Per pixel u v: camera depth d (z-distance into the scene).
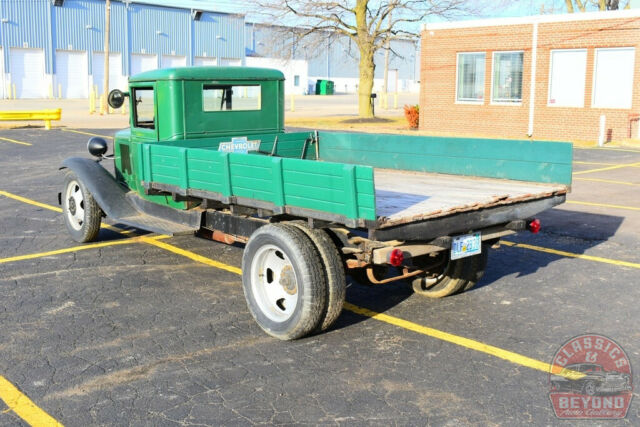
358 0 31.83
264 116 7.62
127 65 56.69
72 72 54.00
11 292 6.29
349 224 4.46
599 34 20.89
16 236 8.59
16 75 51.25
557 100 22.25
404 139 7.39
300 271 4.85
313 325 4.94
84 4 53.59
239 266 7.27
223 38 63.12
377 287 6.57
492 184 6.42
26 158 16.77
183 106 6.89
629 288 6.49
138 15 56.75
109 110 34.81
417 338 5.20
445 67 24.80
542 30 22.06
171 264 7.32
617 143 20.91
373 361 4.76
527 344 5.08
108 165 15.24
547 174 6.19
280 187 4.91
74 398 4.20
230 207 5.71
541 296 6.25
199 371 4.59
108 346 5.02
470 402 4.14
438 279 6.16
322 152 8.15
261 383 4.41
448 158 7.03
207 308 5.89
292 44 32.62
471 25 23.75
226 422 3.90
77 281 6.66
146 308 5.88
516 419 3.93
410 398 4.20
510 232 5.71
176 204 6.77
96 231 7.98
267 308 5.27
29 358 4.80
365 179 4.32
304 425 3.87
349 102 54.78
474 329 5.39
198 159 5.67
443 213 4.88
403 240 4.84
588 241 8.50
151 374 4.54
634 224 9.52
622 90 20.83
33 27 51.22
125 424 3.88
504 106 23.48
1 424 3.88
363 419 3.94
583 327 5.43
